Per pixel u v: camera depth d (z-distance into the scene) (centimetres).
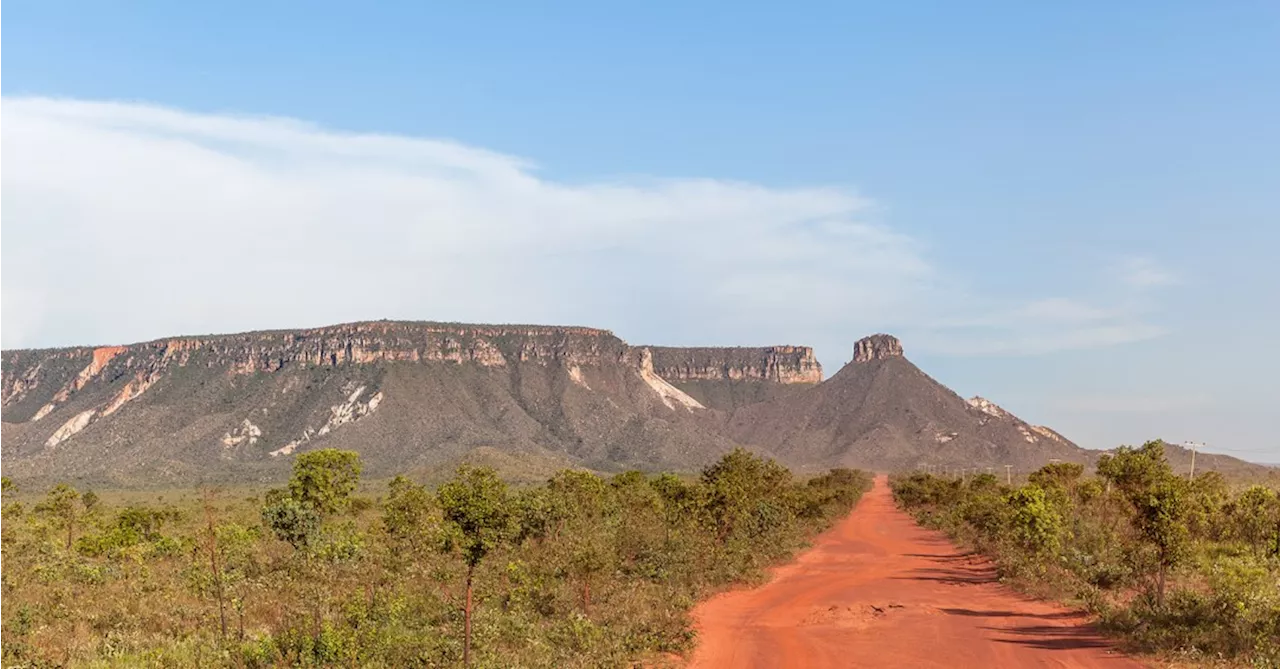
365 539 3316
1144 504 2348
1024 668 1819
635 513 3984
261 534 3631
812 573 3703
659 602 2492
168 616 2192
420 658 1788
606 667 1838
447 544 2645
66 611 2180
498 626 2044
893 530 6544
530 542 3209
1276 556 3092
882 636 2181
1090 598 2536
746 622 2450
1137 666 1811
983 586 3203
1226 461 19375
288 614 2100
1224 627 1964
